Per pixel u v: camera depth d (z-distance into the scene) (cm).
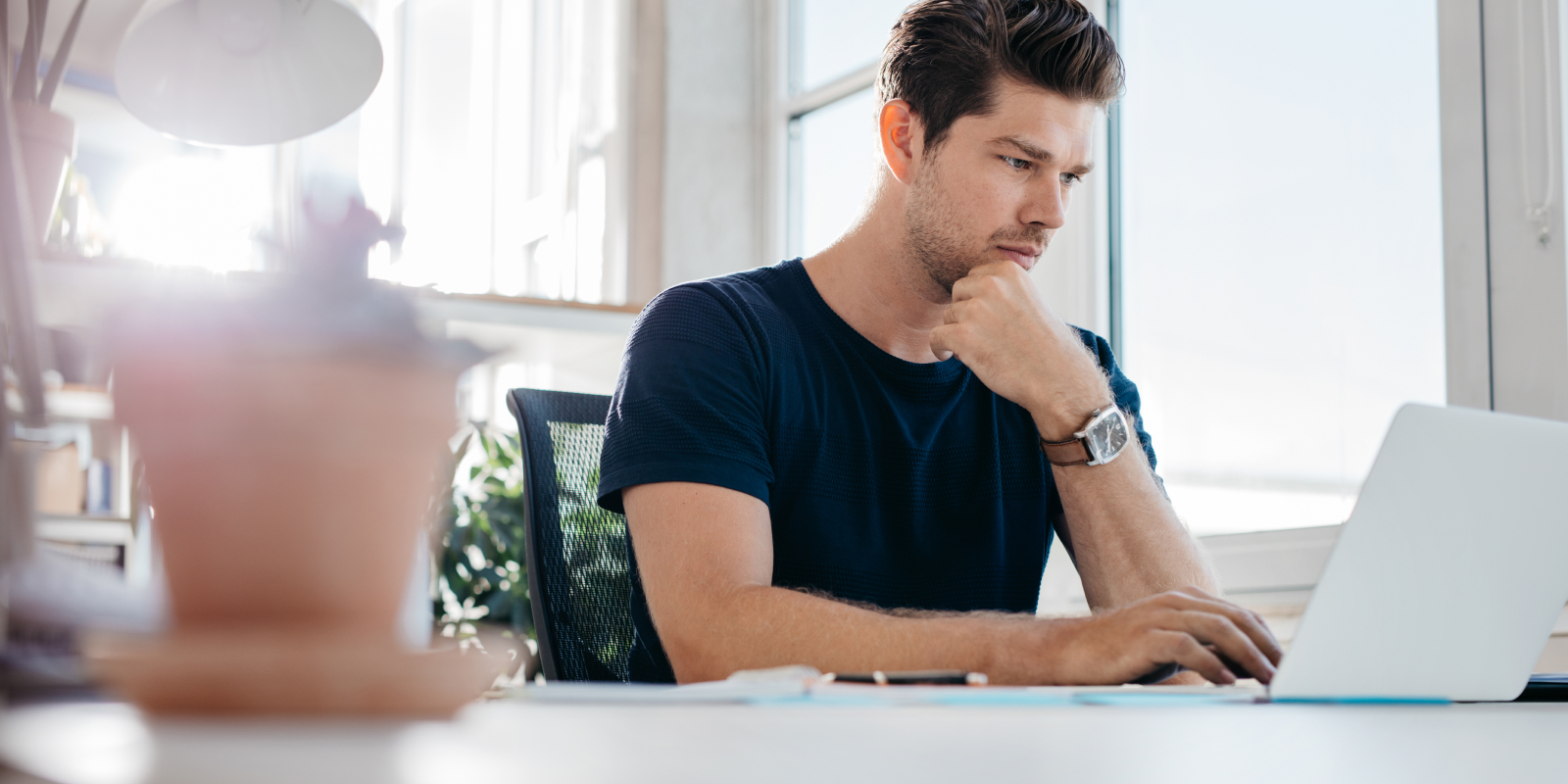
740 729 35
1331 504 208
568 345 243
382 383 25
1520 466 73
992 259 141
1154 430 246
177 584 25
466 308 219
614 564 141
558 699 47
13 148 43
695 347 129
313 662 25
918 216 141
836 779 25
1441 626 69
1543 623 76
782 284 145
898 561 139
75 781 19
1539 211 179
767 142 353
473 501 274
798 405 136
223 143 173
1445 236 191
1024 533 146
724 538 116
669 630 111
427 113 485
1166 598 86
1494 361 184
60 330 57
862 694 52
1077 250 261
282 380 24
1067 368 133
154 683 24
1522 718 54
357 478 25
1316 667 64
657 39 349
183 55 169
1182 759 31
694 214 344
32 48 180
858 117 328
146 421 24
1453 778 30
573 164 376
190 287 25
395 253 27
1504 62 184
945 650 91
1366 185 205
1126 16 260
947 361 146
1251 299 226
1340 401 208
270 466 25
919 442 141
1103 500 131
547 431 142
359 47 176
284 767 21
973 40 137
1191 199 241
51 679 29
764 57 357
